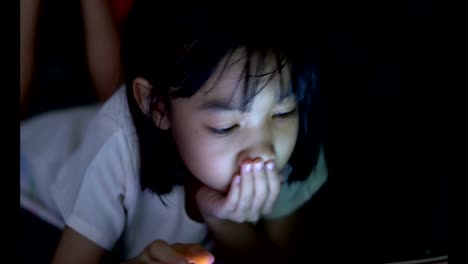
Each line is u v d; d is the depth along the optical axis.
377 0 1.15
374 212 1.04
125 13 1.17
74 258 0.91
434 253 0.97
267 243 0.98
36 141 1.09
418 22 1.14
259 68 0.77
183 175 0.95
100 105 1.17
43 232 0.99
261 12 0.79
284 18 0.80
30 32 1.11
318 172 1.03
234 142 0.81
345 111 1.09
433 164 1.07
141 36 0.85
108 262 0.96
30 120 1.12
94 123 1.00
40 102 1.15
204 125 0.80
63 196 0.97
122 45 0.99
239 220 0.91
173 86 0.80
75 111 1.15
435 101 1.11
